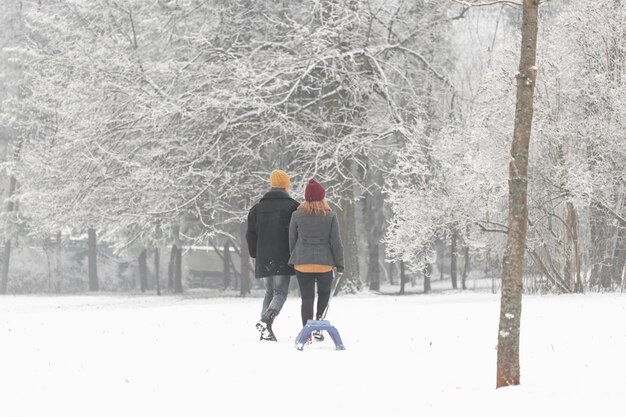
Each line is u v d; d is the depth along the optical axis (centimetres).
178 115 3400
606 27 2522
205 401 688
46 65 4044
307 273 1099
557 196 2473
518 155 760
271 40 3756
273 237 1122
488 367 838
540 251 2638
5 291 6425
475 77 5178
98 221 3759
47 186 3831
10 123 5469
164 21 3809
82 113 3606
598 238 2588
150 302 3650
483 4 900
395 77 3744
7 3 5969
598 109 2520
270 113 3400
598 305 1623
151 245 5228
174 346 1028
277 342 1087
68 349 1020
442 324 1294
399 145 3522
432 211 2520
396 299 2552
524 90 773
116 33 3891
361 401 673
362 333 1184
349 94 3538
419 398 674
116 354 963
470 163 2422
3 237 6312
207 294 5341
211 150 3350
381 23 3653
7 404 690
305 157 3491
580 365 782
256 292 5672
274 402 679
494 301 2044
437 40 3862
